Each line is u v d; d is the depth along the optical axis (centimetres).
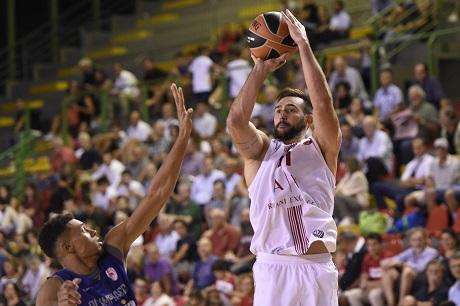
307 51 1021
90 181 2925
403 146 2545
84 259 983
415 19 3091
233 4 3912
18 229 2903
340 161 2530
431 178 2241
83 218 2614
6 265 2609
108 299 973
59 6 4328
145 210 1009
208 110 3050
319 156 1033
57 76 4062
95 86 3512
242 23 3728
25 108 3650
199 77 3138
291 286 1020
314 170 1032
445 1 3116
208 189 2611
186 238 2466
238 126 1033
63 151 3155
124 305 981
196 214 2558
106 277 980
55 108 3872
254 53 1050
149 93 3400
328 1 3550
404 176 2397
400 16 3102
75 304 943
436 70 3011
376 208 2405
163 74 3406
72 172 3072
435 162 2352
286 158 1032
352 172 2375
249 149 1042
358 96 2766
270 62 1042
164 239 2495
